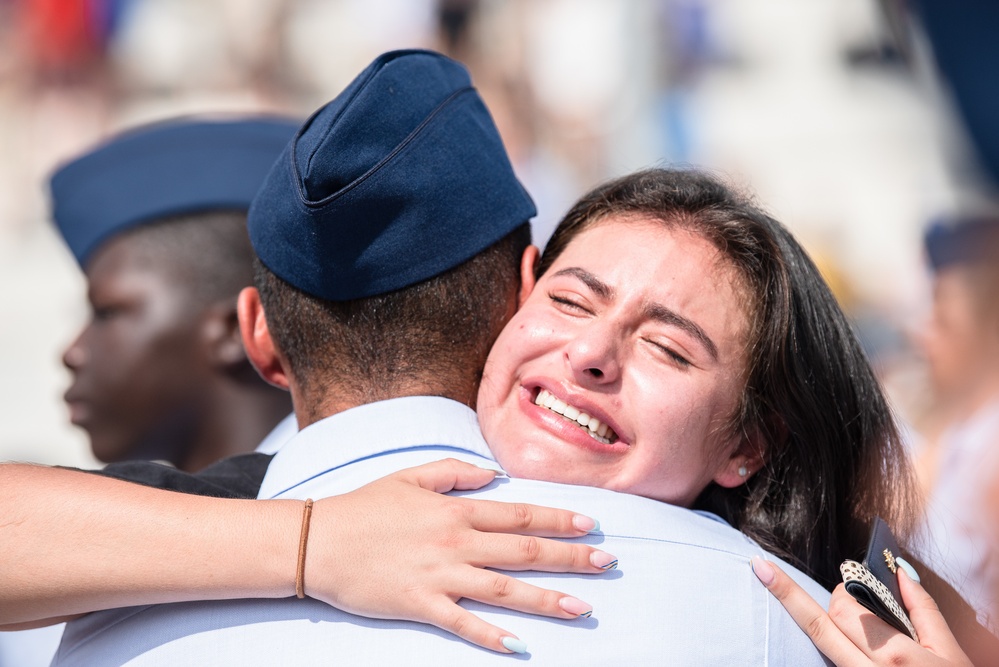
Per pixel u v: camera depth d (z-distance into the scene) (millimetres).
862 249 17562
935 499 8305
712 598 4531
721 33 19312
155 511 4457
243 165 7863
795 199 18297
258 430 7559
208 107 21953
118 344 7520
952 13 3561
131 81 22219
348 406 4977
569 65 19594
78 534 4438
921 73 4031
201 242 7613
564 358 4922
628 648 4340
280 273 4945
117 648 4570
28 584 4391
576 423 4957
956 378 8938
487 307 5074
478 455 4906
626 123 19344
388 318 4895
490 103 19719
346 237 4750
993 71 3514
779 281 5254
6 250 21375
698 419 4984
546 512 4457
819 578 5684
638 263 5043
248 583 4312
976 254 8945
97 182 7723
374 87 4840
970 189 16016
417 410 4875
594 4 19641
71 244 7910
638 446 4918
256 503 4477
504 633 4219
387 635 4285
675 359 4980
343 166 4715
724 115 19078
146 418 7543
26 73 22172
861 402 5672
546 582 4395
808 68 19016
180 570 4340
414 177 4793
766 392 5273
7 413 18297
